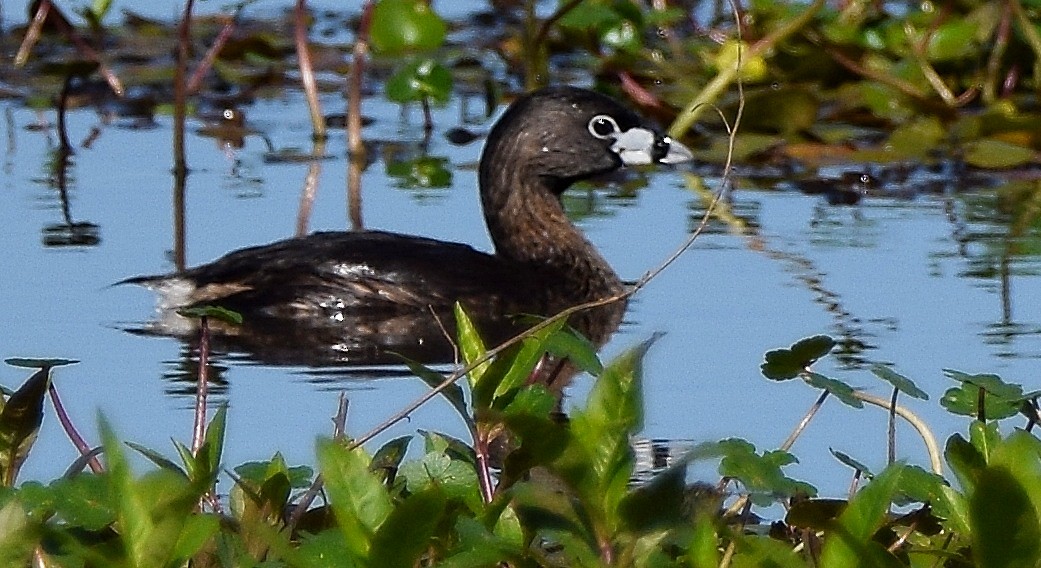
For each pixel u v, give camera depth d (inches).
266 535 186.7
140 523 173.9
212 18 842.2
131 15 821.9
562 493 203.0
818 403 264.2
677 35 780.6
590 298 505.4
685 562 205.5
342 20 856.3
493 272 503.2
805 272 496.1
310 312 478.6
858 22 708.0
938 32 682.2
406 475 224.1
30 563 202.4
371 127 709.3
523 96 556.7
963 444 216.1
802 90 642.2
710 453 184.2
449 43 807.7
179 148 625.6
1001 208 572.1
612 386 186.5
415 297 487.5
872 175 623.8
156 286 482.0
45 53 781.9
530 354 217.0
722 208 581.6
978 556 169.2
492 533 201.9
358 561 177.5
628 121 554.3
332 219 564.7
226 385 405.1
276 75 767.7
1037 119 639.8
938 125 652.7
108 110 725.9
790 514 227.0
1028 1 676.7
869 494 182.2
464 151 670.5
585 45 727.1
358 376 420.5
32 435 223.6
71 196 584.7
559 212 540.1
